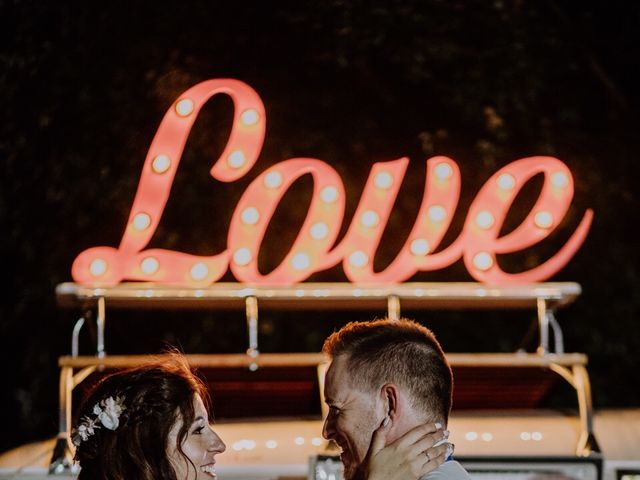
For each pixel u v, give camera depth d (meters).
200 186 11.43
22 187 11.30
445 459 3.84
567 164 12.10
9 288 11.52
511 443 5.86
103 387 4.00
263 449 5.77
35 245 11.38
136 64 11.38
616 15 12.22
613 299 12.15
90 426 3.94
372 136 11.70
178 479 3.92
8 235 11.32
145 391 3.94
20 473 5.64
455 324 11.75
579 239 6.52
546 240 11.92
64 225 11.34
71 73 11.28
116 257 6.32
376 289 6.16
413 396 3.87
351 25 11.65
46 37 11.27
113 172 11.32
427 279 11.39
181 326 11.46
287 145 11.58
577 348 12.14
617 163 12.27
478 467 5.68
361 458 3.87
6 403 11.91
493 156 11.70
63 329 11.66
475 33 11.92
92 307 6.25
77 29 11.30
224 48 11.59
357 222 6.55
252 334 6.05
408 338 3.93
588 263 12.12
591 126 12.30
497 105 11.91
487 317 11.76
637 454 5.81
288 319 11.59
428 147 11.63
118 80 11.34
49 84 11.27
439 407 3.91
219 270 6.36
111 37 11.37
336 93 11.73
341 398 3.89
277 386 6.11
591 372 12.09
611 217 12.17
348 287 6.19
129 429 3.91
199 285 6.27
